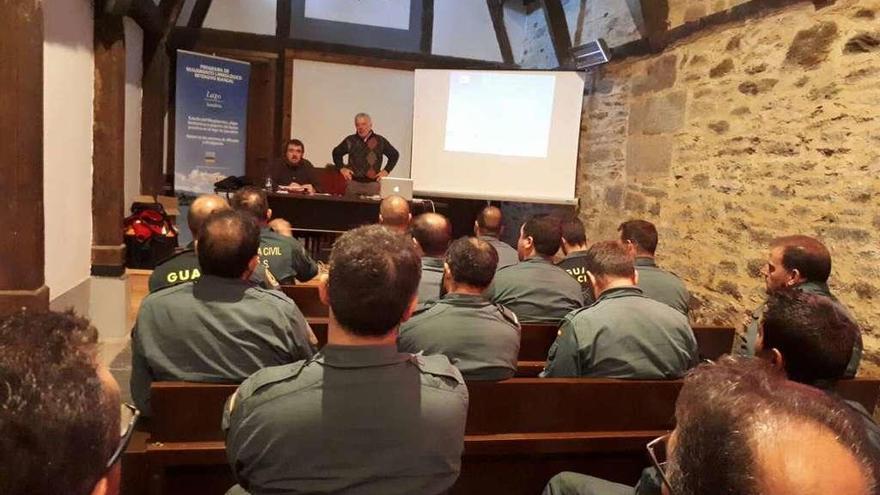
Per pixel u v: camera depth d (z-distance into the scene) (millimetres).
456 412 1359
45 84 3482
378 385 1299
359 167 6586
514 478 2033
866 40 3090
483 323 2031
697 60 4402
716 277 4133
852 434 615
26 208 3072
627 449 2057
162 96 6289
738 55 3996
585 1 6133
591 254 2383
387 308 1301
